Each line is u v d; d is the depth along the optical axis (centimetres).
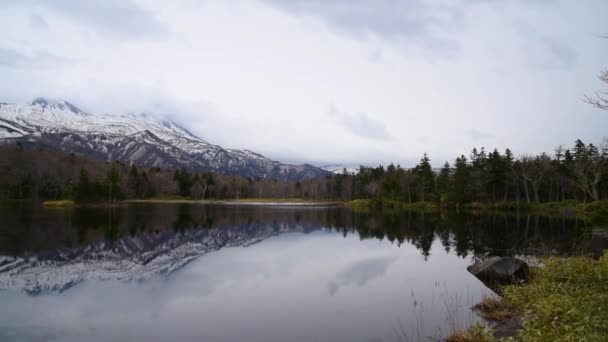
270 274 2256
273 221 6200
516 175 9062
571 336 801
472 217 6631
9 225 4669
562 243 3231
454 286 1917
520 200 9794
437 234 4216
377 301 1664
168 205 11662
